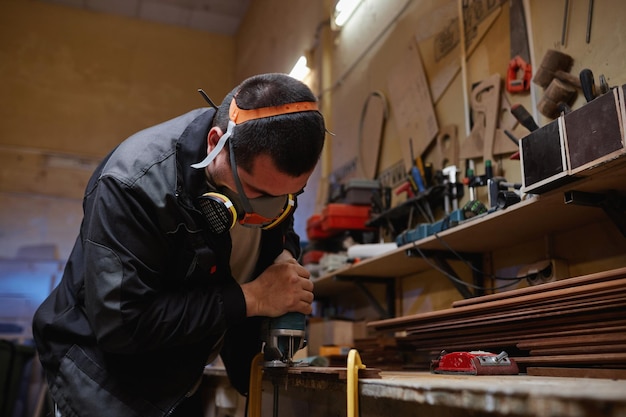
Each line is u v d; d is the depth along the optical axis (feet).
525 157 4.63
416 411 2.97
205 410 7.59
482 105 7.27
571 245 5.61
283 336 4.21
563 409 2.06
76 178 19.01
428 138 8.41
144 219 3.73
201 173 3.93
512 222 5.40
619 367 3.40
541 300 4.05
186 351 4.16
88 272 3.64
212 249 3.95
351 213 9.39
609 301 3.54
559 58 5.84
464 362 3.96
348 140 11.57
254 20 19.90
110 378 3.84
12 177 18.37
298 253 5.31
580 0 5.91
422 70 8.87
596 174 4.11
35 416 15.37
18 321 17.44
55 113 19.29
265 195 3.70
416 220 8.35
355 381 3.27
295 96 3.50
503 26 7.17
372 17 11.13
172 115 20.71
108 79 20.25
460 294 7.29
